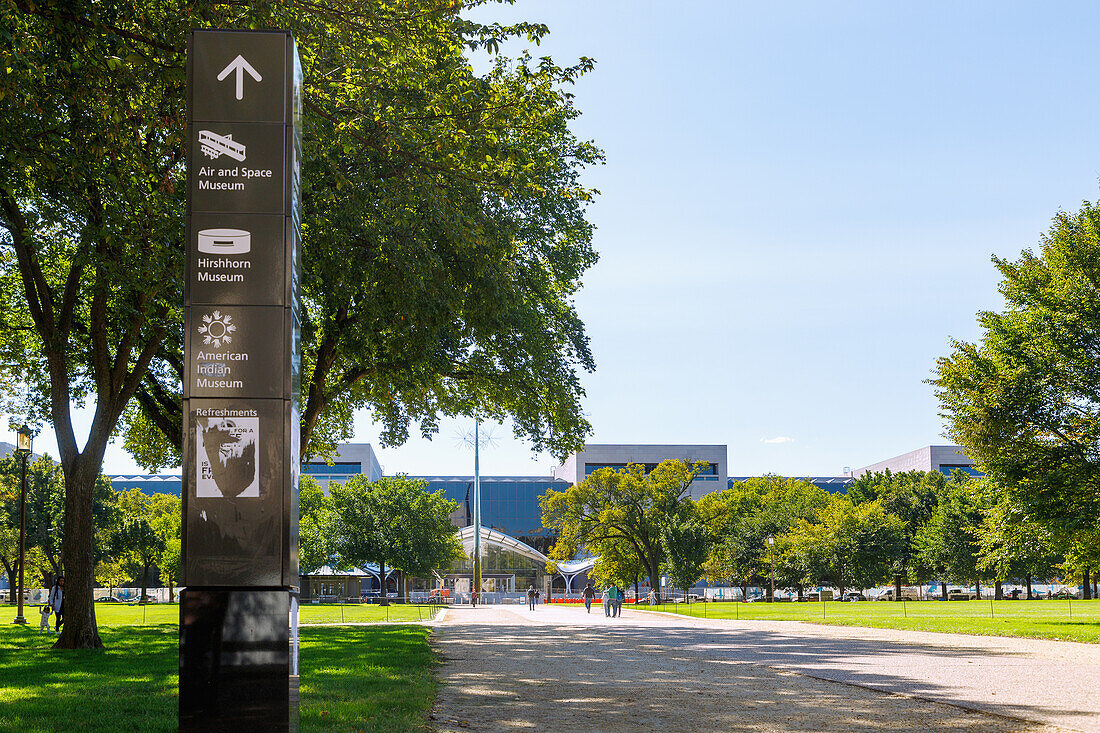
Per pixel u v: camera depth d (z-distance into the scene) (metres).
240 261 9.41
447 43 17.17
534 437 30.94
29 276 22.31
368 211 20.25
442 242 22.00
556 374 29.08
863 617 40.19
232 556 9.04
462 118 18.19
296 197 9.79
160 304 21.08
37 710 10.82
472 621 40.88
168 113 16.19
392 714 10.82
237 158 9.52
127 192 16.78
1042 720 10.60
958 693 13.06
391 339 24.25
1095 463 32.47
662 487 79.69
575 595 101.75
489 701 12.29
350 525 83.06
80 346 26.61
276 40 9.67
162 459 33.88
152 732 9.60
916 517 93.75
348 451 143.75
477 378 28.97
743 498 95.12
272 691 8.91
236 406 9.23
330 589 89.81
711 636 27.48
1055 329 33.81
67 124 15.79
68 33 13.91
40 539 75.44
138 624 33.66
